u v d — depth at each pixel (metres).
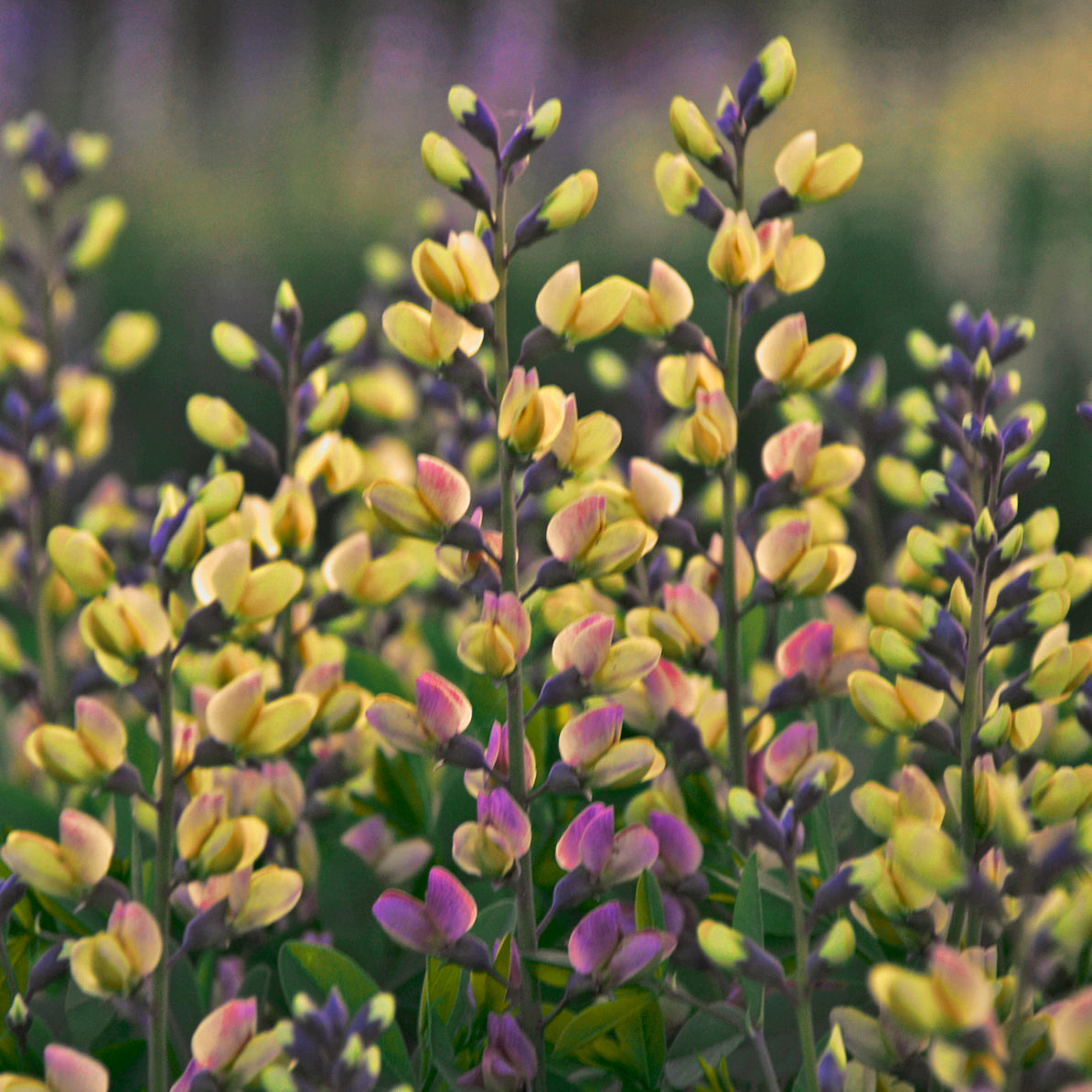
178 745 1.72
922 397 1.80
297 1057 1.65
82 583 1.69
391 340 1.69
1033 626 1.69
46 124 1.98
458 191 1.70
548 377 5.50
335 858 1.76
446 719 1.69
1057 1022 1.62
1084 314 5.54
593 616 1.69
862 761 1.83
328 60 14.37
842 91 10.45
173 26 13.66
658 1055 1.70
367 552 1.78
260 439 1.80
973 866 1.66
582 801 1.78
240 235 8.50
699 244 7.10
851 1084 1.69
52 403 1.92
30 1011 1.72
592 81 14.66
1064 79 8.45
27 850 1.67
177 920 1.76
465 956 1.68
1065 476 5.04
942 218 6.77
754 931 1.70
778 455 1.76
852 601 2.65
